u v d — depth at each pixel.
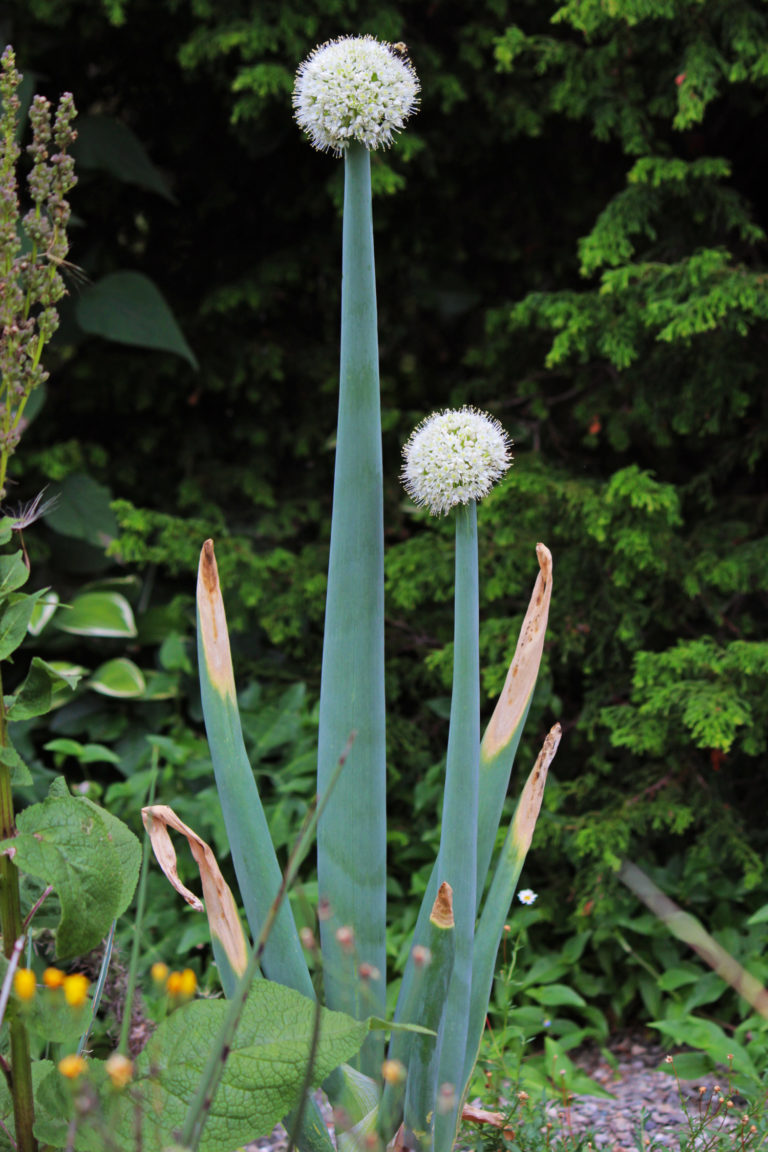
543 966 2.28
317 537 3.56
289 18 2.81
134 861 1.21
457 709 1.14
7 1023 1.11
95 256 3.50
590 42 2.71
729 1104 1.61
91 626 3.08
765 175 3.02
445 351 3.58
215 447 3.62
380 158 2.84
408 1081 1.11
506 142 3.24
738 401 2.65
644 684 2.49
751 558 2.61
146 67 3.36
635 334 2.60
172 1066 1.04
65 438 3.57
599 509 2.55
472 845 1.14
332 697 1.19
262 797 2.72
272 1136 1.89
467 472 1.12
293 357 3.49
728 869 2.65
